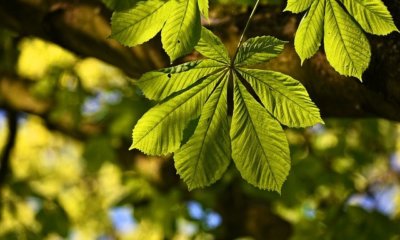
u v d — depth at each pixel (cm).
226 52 90
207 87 90
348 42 92
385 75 103
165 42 91
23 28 134
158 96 90
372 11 90
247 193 224
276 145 90
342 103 112
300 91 89
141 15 91
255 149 91
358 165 239
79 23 127
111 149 241
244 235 239
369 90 106
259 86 90
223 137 91
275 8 114
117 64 127
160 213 224
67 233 217
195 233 227
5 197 218
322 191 243
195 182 92
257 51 89
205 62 90
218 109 91
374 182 245
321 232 206
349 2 90
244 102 90
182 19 91
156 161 238
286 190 214
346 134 239
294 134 239
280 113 90
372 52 103
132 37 92
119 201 234
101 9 125
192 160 92
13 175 242
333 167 235
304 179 223
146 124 90
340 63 93
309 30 92
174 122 91
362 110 112
